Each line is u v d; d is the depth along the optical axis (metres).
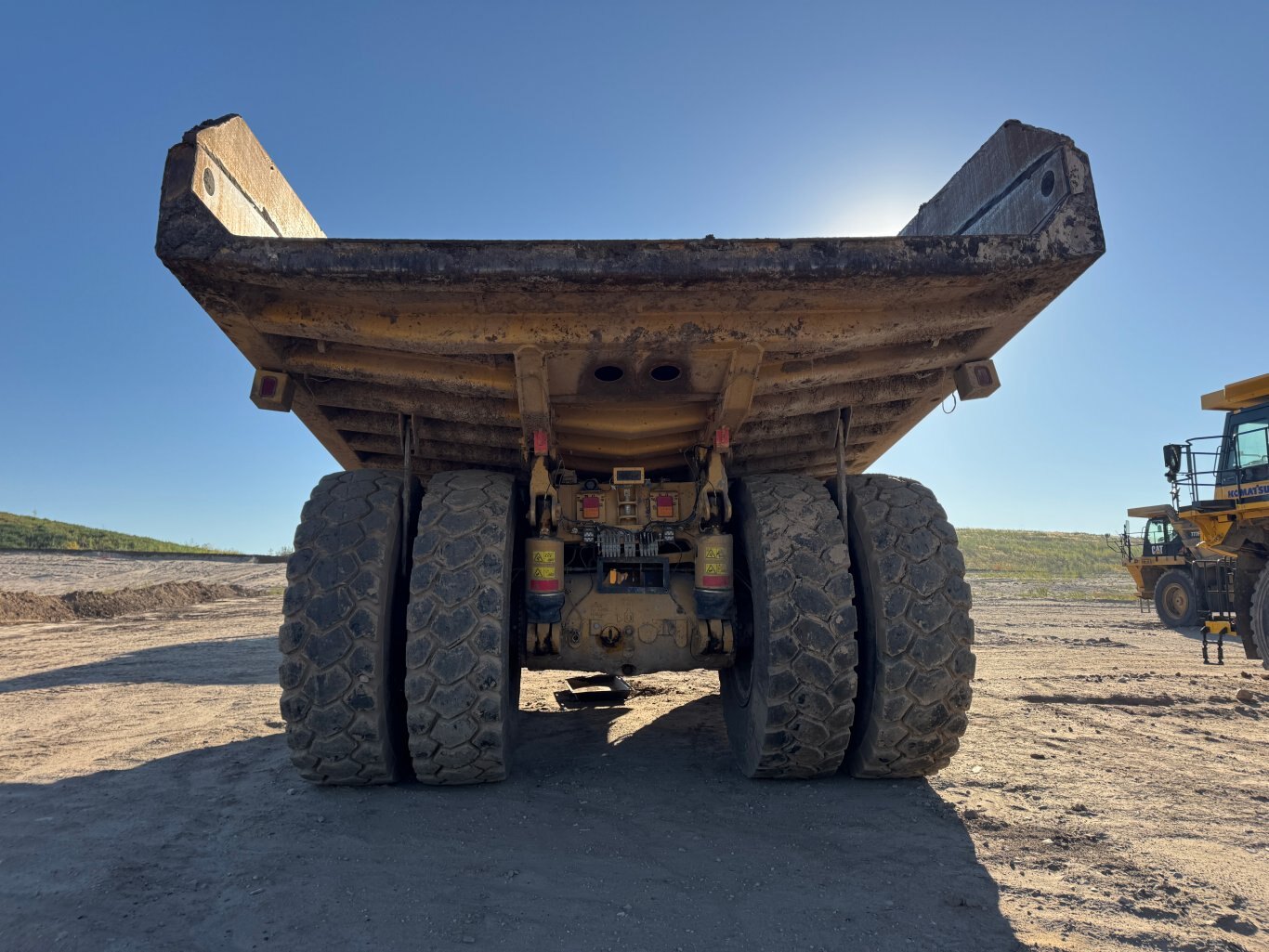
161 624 13.97
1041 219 3.35
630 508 4.16
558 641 3.93
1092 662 8.94
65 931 2.33
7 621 13.83
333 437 4.94
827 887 2.65
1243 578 9.48
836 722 3.51
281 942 2.27
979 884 2.68
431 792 3.67
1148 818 3.36
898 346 3.96
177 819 3.32
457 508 3.67
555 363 3.69
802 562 3.59
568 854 2.93
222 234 2.98
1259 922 2.40
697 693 6.66
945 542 3.70
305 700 3.38
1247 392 9.98
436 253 3.06
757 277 3.12
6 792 3.75
